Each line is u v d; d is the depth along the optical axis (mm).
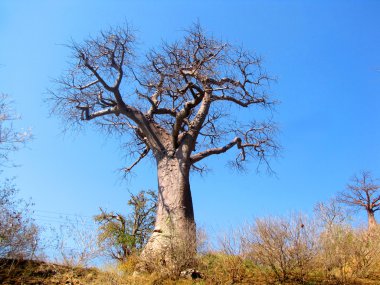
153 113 12789
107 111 12445
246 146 14281
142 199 15219
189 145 11852
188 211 10727
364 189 18859
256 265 8102
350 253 7863
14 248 7867
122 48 11812
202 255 8727
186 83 12242
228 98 12992
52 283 7719
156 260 9000
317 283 7398
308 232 7676
